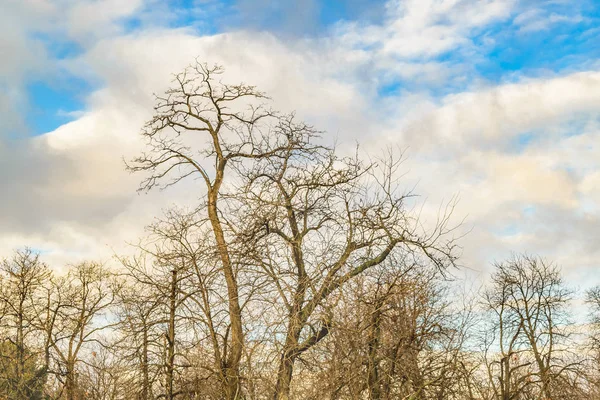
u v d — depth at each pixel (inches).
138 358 842.2
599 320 1665.8
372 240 887.7
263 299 759.1
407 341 847.7
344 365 736.3
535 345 1483.8
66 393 1307.8
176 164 1081.4
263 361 724.7
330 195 940.0
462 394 893.2
